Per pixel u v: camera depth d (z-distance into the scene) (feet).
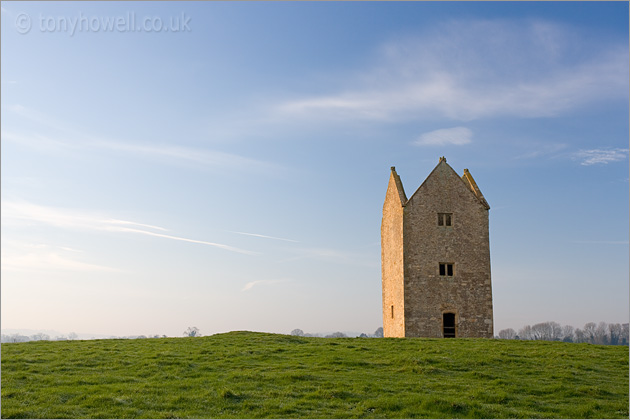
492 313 164.45
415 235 165.58
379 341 137.28
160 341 137.59
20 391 84.53
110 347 126.11
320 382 92.94
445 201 168.76
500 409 80.94
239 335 147.23
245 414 77.15
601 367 108.17
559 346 131.64
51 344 133.18
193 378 95.14
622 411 81.76
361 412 78.59
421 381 95.20
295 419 75.15
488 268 166.91
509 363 109.29
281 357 114.83
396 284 170.30
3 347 127.34
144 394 84.69
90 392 84.94
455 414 78.95
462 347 125.39
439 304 162.40
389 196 183.52
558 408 82.74
